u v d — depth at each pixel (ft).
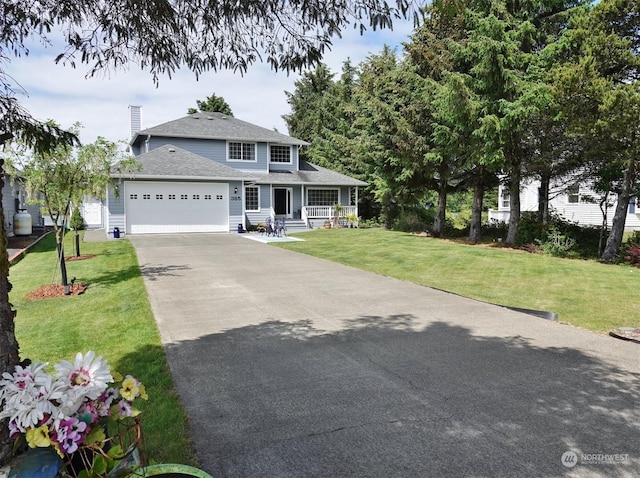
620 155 36.83
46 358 14.98
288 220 77.41
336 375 13.51
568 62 38.37
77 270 32.86
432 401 11.73
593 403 11.60
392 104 55.21
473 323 19.43
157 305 22.49
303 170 85.15
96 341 16.76
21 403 5.86
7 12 10.80
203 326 18.84
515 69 42.47
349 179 84.23
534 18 44.37
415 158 53.88
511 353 15.55
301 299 24.06
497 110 42.91
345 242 52.24
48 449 6.07
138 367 14.10
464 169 53.42
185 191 61.21
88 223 74.90
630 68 35.55
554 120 40.68
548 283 29.14
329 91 117.29
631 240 43.68
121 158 32.45
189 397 11.96
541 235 48.16
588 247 47.67
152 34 12.05
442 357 15.12
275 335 17.57
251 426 10.40
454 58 46.75
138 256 39.86
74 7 11.11
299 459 9.07
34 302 23.38
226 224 63.82
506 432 10.11
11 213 60.95
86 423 6.16
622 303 23.53
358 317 20.39
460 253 43.06
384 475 8.53
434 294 25.41
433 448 9.45
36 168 26.13
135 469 6.31
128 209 58.44
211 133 74.43
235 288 26.81
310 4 10.66
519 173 48.19
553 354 15.47
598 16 35.60
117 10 11.38
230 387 12.62
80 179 27.63
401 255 41.60
